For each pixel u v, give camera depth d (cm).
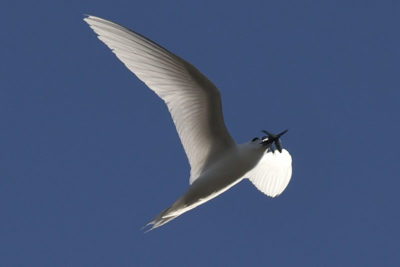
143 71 1231
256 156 1345
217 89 1259
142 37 1206
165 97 1270
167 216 1327
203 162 1370
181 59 1224
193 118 1312
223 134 1338
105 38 1188
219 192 1354
